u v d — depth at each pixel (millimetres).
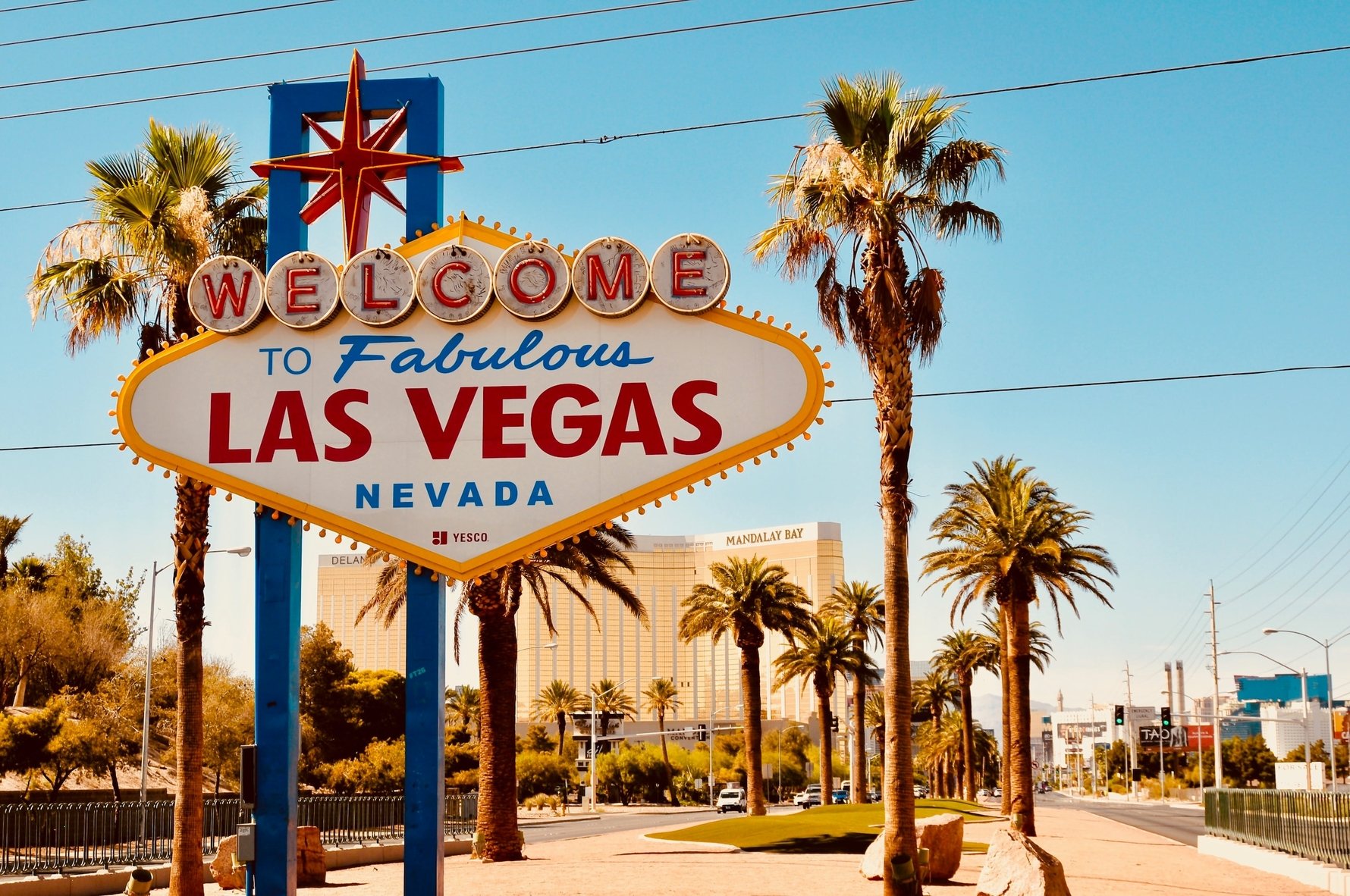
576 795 127062
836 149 25859
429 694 17172
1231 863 36281
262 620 17484
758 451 16984
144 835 31422
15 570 72938
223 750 62219
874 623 71250
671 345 17297
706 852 39031
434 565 17172
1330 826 29406
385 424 17516
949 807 66062
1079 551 46812
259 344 17828
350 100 18766
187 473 17562
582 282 17422
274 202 18859
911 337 25938
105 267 24922
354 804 40219
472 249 17891
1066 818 75250
